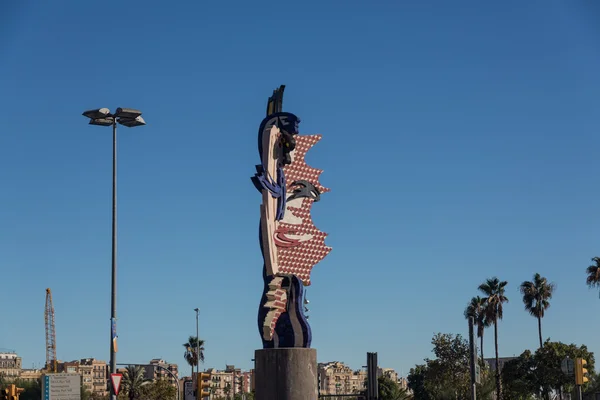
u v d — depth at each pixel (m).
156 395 148.75
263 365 44.34
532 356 128.25
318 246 46.84
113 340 45.06
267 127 46.19
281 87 46.84
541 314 124.25
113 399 44.12
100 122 46.78
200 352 160.62
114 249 46.16
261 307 44.97
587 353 125.81
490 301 121.19
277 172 46.19
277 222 45.81
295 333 44.75
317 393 44.69
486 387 120.44
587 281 110.06
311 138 48.28
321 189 48.03
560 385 124.44
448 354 121.94
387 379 151.75
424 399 161.00
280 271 45.47
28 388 123.38
